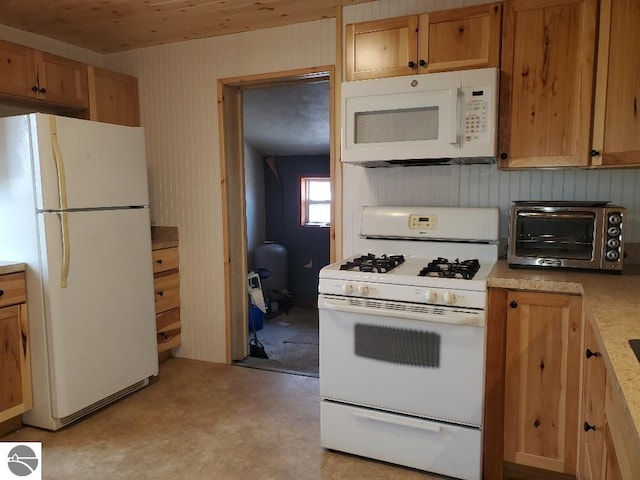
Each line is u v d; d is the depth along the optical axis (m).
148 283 2.93
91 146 2.52
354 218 2.81
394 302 2.03
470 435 1.98
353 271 2.15
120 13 2.75
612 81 1.97
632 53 1.93
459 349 1.95
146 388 2.97
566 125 2.05
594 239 2.00
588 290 1.70
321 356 2.21
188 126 3.33
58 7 2.65
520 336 1.93
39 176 2.29
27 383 2.42
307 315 4.99
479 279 1.93
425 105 2.18
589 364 1.58
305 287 5.30
